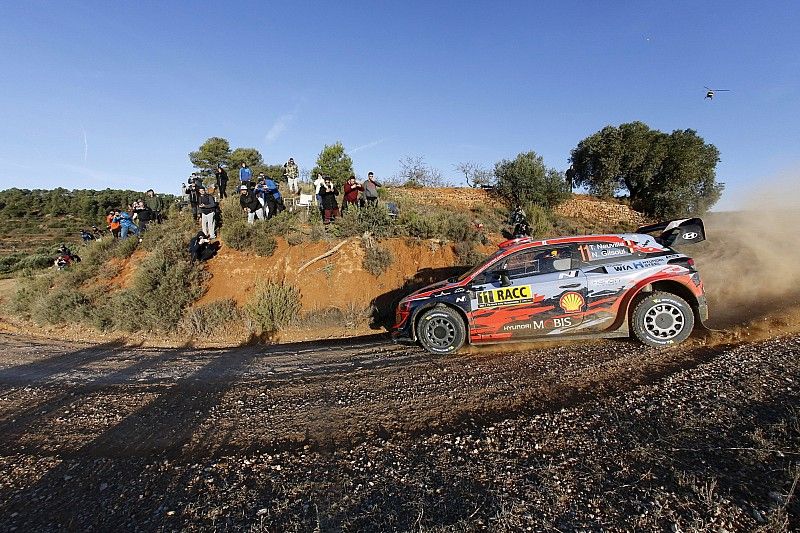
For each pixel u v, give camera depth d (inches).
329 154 916.6
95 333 394.9
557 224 694.5
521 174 801.6
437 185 1023.6
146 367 272.5
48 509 112.7
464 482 108.0
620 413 138.2
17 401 211.0
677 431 121.3
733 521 83.0
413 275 422.9
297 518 98.7
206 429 160.7
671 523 84.4
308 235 461.1
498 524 89.0
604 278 228.1
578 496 97.3
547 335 236.2
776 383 145.7
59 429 170.2
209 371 252.1
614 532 83.9
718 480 96.3
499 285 239.8
